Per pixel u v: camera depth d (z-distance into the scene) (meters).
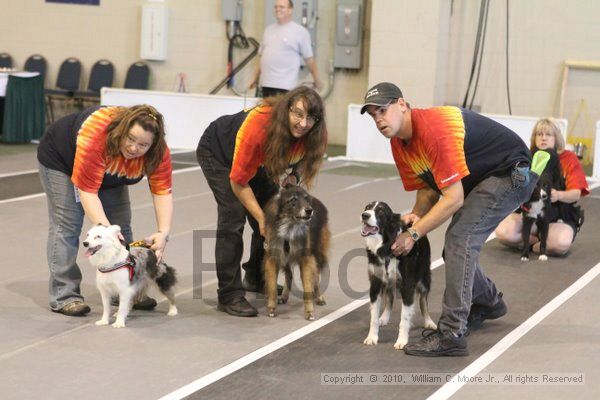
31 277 8.62
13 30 22.02
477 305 7.22
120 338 6.82
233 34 20.94
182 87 21.47
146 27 21.09
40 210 12.06
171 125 18.88
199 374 6.06
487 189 6.38
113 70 21.45
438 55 19.05
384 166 17.42
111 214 7.62
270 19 20.42
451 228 6.53
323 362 6.38
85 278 8.67
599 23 18.64
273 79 17.67
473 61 19.45
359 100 20.55
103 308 7.39
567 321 7.55
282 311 7.77
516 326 7.38
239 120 7.41
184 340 6.82
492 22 19.25
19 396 5.57
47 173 7.39
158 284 7.38
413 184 6.95
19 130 18.75
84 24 21.70
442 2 18.88
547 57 19.11
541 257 9.99
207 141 7.66
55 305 7.47
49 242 7.48
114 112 7.01
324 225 7.69
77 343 6.68
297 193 7.20
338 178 15.66
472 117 6.42
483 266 9.67
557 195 9.95
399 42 18.94
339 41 20.12
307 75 20.61
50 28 21.86
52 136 7.36
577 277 9.20
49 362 6.23
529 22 19.05
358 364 6.34
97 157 6.93
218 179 7.57
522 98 19.41
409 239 6.32
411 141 6.42
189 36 21.28
